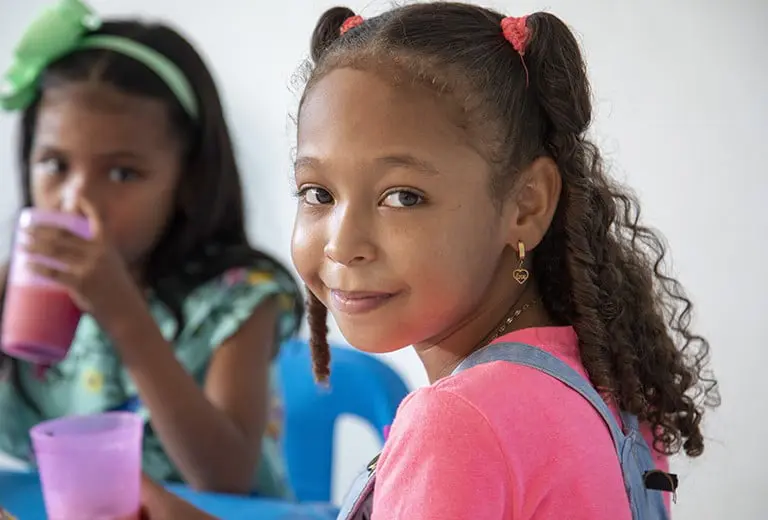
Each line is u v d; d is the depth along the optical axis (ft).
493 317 2.49
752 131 6.26
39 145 4.49
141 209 4.55
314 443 5.48
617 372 2.60
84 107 4.36
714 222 6.46
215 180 4.95
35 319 3.96
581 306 2.52
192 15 7.48
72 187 4.41
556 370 2.32
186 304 4.87
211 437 4.19
